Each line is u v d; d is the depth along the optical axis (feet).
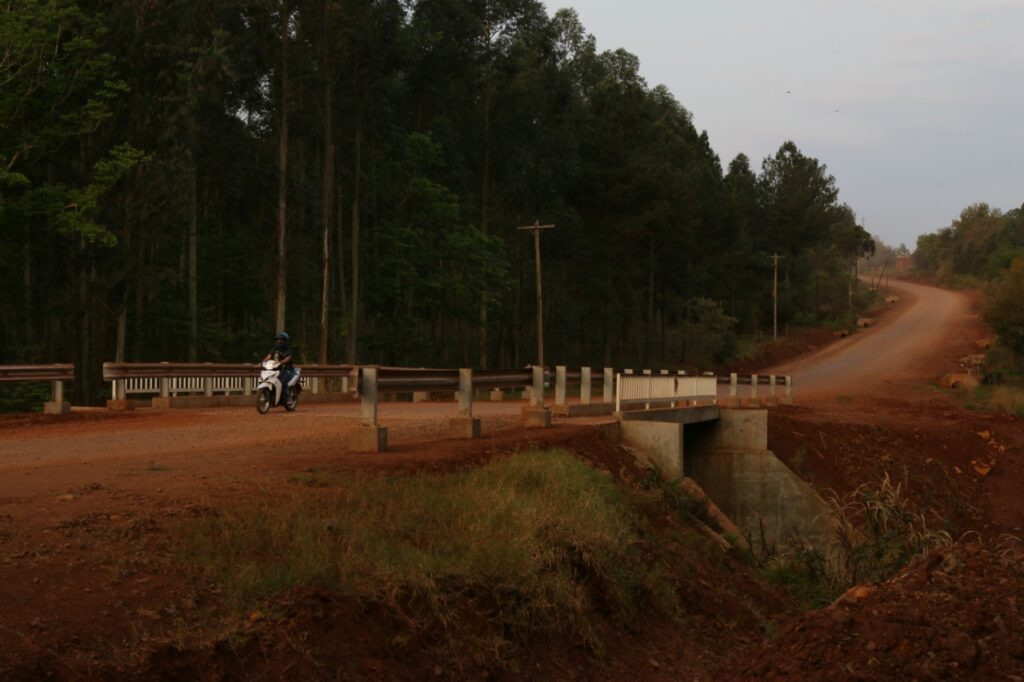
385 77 188.85
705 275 316.60
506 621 25.36
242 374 84.99
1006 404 162.20
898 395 196.03
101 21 132.36
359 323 213.05
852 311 397.80
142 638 18.70
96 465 36.58
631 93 275.39
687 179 287.07
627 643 29.14
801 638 24.53
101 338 145.59
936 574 25.95
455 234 193.67
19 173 114.52
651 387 70.23
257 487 30.45
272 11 159.43
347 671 20.38
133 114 139.23
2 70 117.50
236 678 18.84
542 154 229.66
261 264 197.16
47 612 18.69
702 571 39.86
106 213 139.54
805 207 425.28
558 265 259.80
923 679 21.99
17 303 142.41
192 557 22.33
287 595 21.36
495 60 219.82
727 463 88.33
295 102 168.35
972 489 109.50
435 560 25.67
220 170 176.65
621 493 42.98
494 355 263.90
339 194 195.00
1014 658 22.59
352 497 29.84
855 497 85.87
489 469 38.55
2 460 39.32
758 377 122.93
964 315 373.81
